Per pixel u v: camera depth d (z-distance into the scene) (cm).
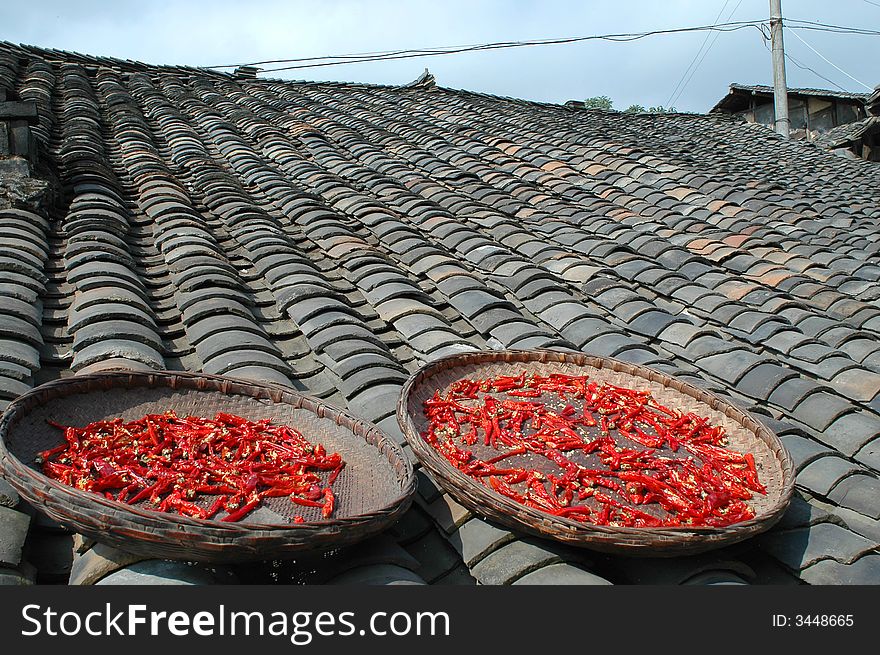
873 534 343
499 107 1362
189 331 457
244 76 1303
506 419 352
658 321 557
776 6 1788
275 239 609
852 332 557
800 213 949
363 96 1309
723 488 314
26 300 448
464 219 752
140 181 716
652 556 277
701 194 945
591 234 746
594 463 321
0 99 588
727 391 484
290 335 480
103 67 1179
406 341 488
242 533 233
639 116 1706
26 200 572
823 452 393
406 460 303
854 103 1889
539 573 284
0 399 334
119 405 327
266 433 329
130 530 229
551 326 545
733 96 2048
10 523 270
